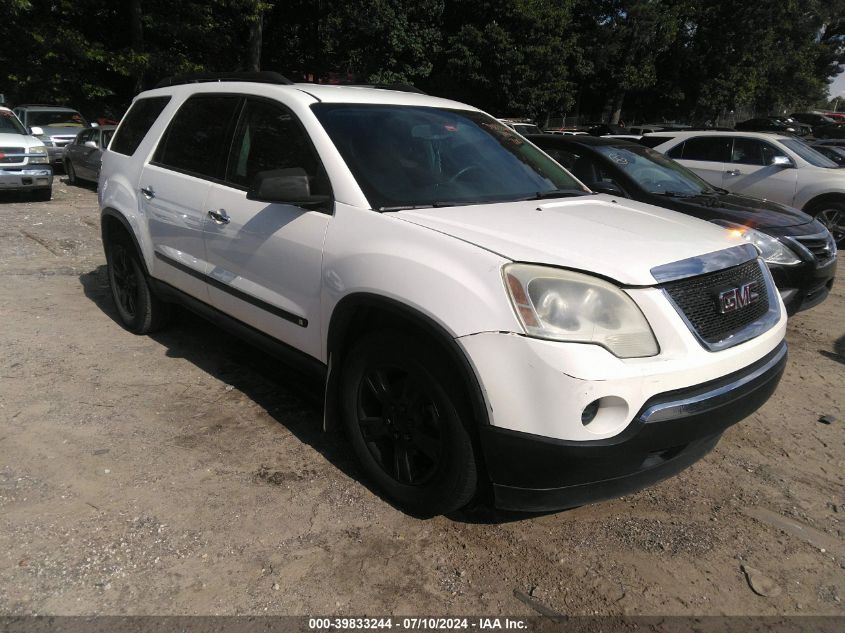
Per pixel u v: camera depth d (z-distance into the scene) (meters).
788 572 2.68
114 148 5.11
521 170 3.74
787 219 5.91
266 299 3.41
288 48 26.84
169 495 2.96
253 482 3.10
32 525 2.70
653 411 2.39
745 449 3.70
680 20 36.31
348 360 3.01
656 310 2.45
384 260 2.72
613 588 2.54
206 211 3.78
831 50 51.59
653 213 3.38
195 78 4.48
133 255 4.70
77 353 4.54
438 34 27.73
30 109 17.59
